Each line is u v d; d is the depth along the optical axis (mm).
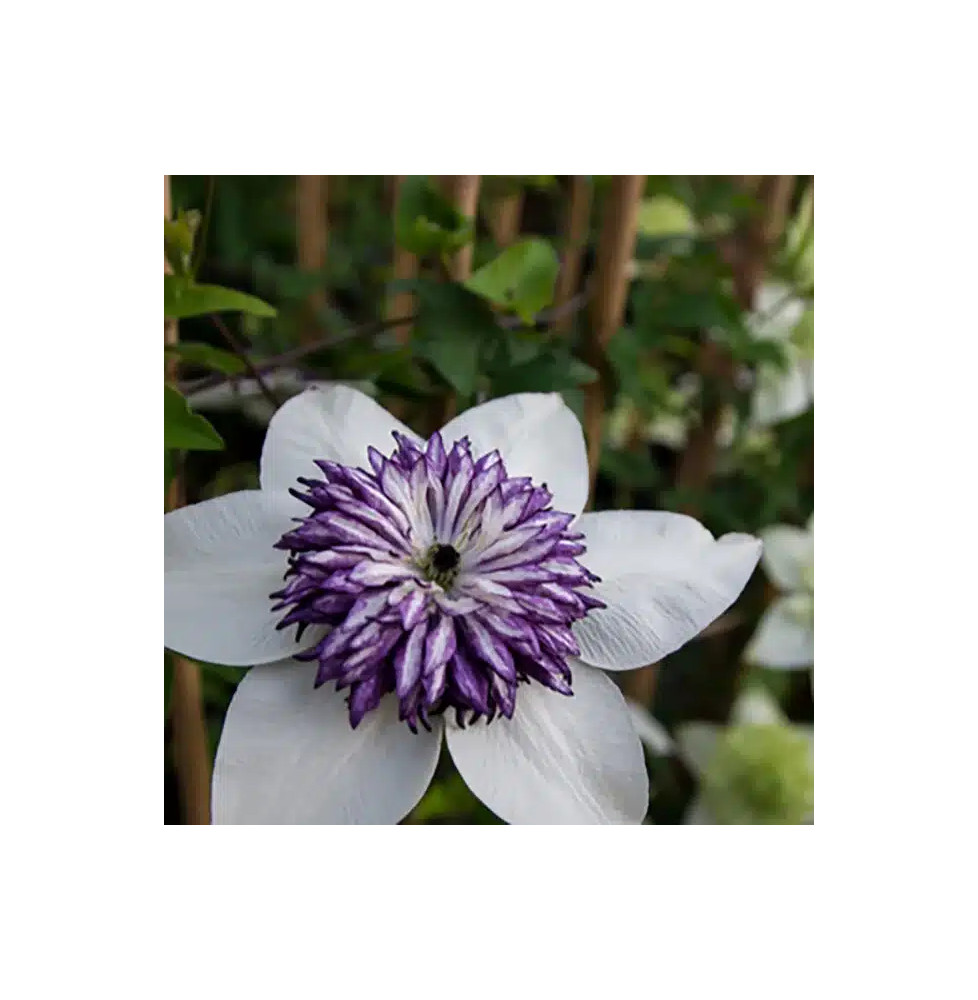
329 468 235
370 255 442
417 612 225
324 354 347
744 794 345
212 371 320
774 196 369
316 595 225
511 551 233
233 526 241
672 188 352
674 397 409
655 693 395
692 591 244
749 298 378
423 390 297
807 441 365
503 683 227
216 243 401
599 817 230
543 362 289
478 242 362
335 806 224
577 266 356
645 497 405
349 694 228
